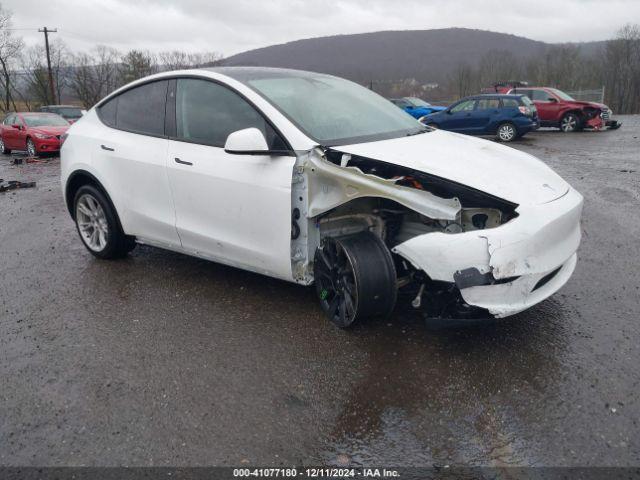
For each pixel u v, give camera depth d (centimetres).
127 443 264
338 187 334
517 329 359
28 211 792
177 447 260
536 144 1537
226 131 398
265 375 316
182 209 425
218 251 413
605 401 281
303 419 277
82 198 518
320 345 346
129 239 505
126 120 479
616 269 463
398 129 410
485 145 402
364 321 375
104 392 306
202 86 424
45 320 399
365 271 326
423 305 377
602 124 1906
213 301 418
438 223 342
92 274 490
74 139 516
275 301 412
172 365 331
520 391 293
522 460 244
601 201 736
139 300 426
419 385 301
